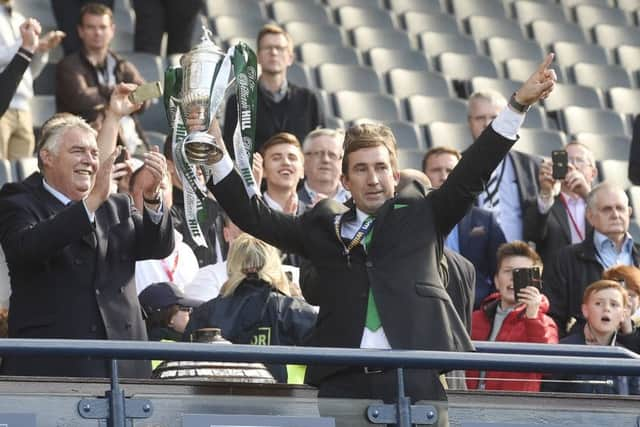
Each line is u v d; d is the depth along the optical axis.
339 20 43.31
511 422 16.08
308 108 30.50
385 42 42.62
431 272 15.43
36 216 17.61
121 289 17.55
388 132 16.25
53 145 17.94
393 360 14.82
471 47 43.84
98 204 16.86
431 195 15.67
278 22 41.69
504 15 46.81
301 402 15.38
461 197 15.45
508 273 21.62
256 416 15.23
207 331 17.23
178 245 21.94
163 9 35.53
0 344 14.15
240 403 15.22
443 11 46.09
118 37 37.06
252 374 16.30
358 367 15.38
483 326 21.70
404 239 15.43
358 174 15.73
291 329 19.00
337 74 38.97
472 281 19.52
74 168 17.89
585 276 23.83
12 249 16.95
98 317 17.27
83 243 17.33
